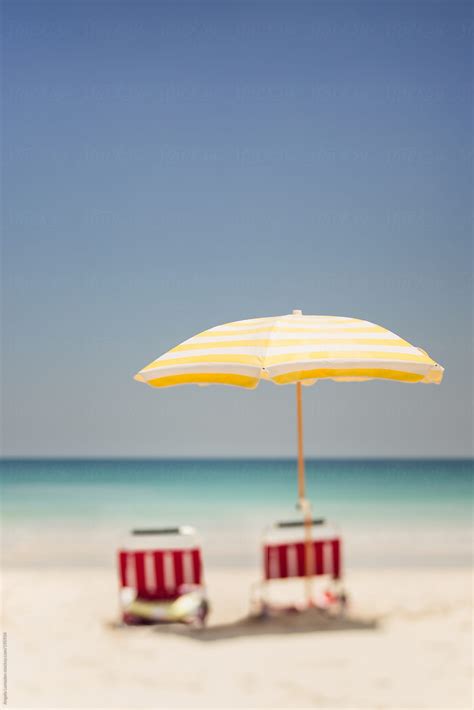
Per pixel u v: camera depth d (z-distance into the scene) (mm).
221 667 4832
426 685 4441
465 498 23594
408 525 16328
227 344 5855
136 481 37250
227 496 27672
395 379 5645
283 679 4578
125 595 5938
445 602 6766
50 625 6004
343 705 4152
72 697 4336
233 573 9469
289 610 6168
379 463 63750
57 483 35094
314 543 6027
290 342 5680
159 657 5074
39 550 12586
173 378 5781
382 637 5465
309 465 59469
